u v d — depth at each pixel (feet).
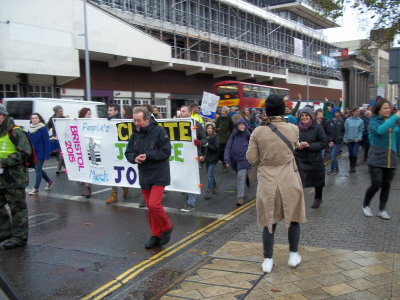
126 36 73.77
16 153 14.70
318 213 19.03
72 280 12.27
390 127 16.30
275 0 156.66
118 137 22.22
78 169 24.08
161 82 93.09
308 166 19.36
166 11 93.61
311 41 166.71
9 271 13.01
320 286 10.94
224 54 113.09
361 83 210.79
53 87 67.36
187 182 20.47
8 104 47.70
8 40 55.72
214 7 111.55
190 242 15.94
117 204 22.38
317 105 95.50
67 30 63.41
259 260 13.10
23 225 15.44
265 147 11.85
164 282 11.87
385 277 11.37
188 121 19.97
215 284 11.32
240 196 22.12
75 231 17.33
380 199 17.83
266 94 84.33
